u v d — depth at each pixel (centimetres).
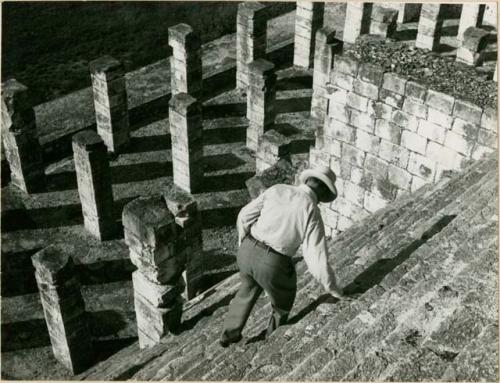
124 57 2212
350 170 1126
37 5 2352
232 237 1465
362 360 495
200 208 1548
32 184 1588
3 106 1462
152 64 2106
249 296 646
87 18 2364
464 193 841
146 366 811
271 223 591
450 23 2388
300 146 1767
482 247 633
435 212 851
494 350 449
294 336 648
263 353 642
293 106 1952
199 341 817
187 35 1705
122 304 1293
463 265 609
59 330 1087
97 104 1672
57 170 1686
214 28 2400
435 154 999
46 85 2047
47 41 2230
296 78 2100
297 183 1147
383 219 923
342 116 1079
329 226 1230
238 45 1950
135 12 2420
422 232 789
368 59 1020
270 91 1659
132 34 2316
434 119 970
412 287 602
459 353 450
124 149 1752
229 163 1705
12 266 1381
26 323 1252
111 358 1148
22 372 1153
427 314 526
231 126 1866
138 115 1869
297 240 590
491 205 716
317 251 583
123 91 1655
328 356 552
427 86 959
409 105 986
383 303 595
